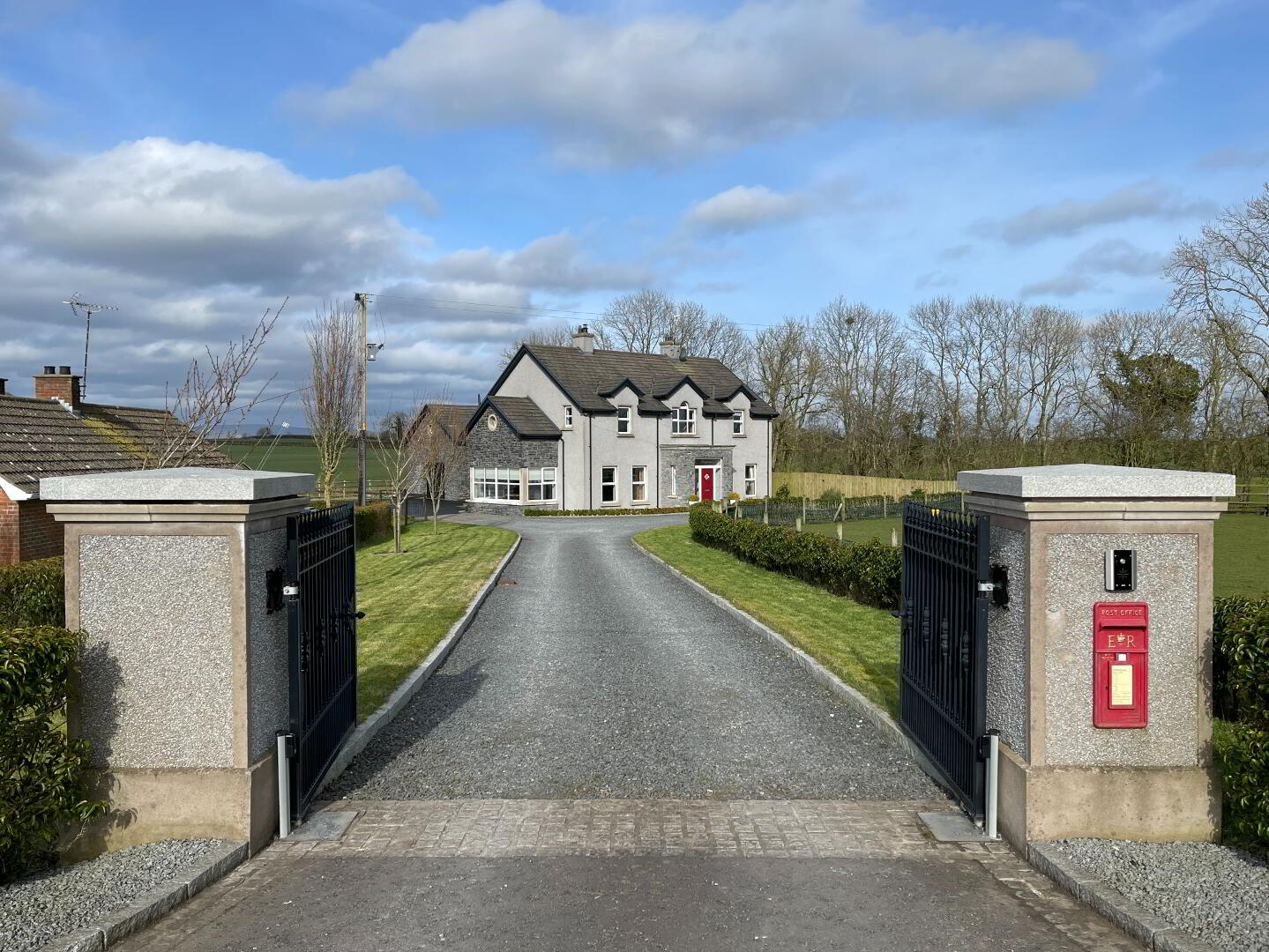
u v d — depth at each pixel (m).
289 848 5.21
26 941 3.92
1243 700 4.82
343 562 7.07
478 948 4.02
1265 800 4.37
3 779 4.48
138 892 4.39
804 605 14.05
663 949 3.99
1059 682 4.98
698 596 16.05
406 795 6.22
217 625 5.02
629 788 6.32
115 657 5.01
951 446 50.94
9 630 4.71
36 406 21.38
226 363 15.62
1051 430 51.91
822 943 4.04
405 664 9.97
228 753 5.05
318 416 32.38
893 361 58.53
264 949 4.02
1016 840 5.09
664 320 66.56
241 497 4.91
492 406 41.28
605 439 41.06
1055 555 4.96
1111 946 3.98
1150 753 5.00
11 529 16.73
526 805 5.96
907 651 7.21
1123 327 44.53
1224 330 30.38
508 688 9.38
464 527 33.00
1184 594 4.96
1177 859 4.68
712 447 44.81
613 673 9.97
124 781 5.00
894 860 4.98
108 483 4.93
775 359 60.56
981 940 4.05
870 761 6.91
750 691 9.15
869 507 37.31
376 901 4.50
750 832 5.43
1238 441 32.75
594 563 21.50
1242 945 3.75
